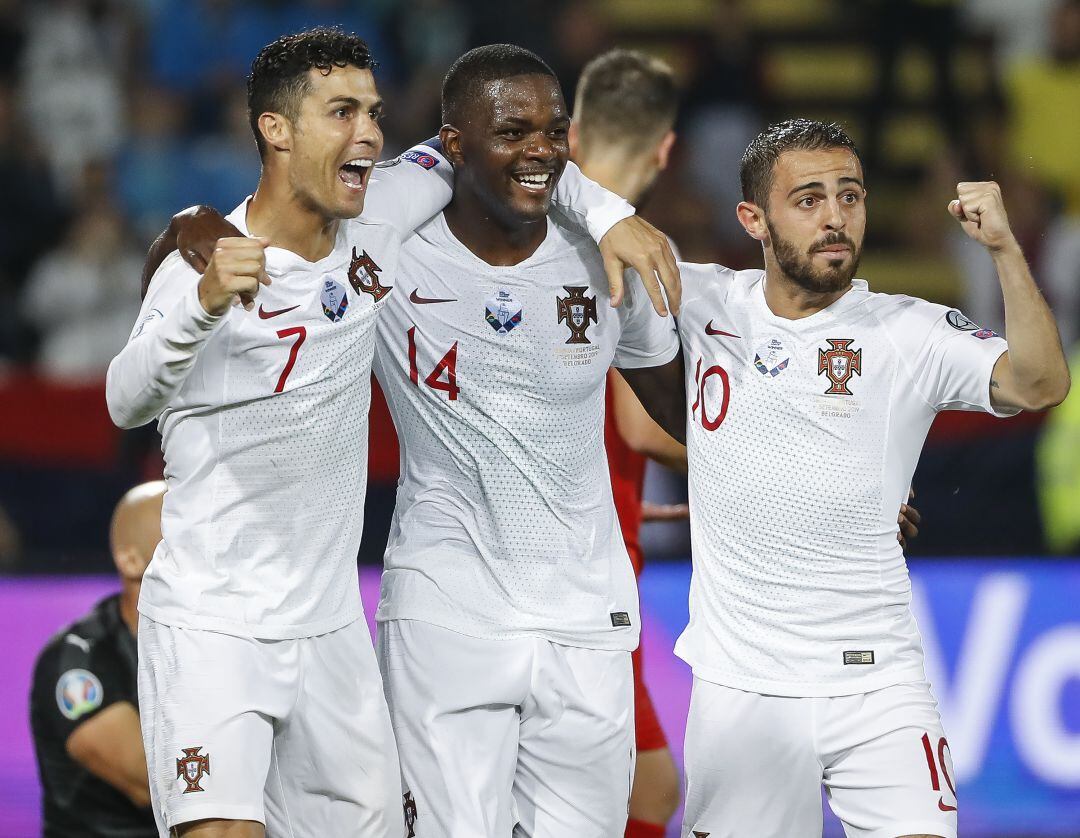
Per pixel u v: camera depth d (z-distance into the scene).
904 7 42.97
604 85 20.30
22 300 36.00
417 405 15.91
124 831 17.94
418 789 15.73
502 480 15.83
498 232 15.64
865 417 15.20
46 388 27.78
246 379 14.33
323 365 14.55
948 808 15.00
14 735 23.27
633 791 19.31
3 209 37.31
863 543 15.30
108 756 17.59
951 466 27.61
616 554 16.47
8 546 27.25
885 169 43.31
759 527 15.41
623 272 15.50
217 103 40.31
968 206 14.25
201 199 39.25
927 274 40.66
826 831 25.47
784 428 15.34
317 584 14.87
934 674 24.89
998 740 24.89
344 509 14.99
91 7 41.06
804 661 15.32
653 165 20.64
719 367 15.65
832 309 15.44
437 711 15.67
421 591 15.77
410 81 42.06
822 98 44.44
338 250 14.80
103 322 35.69
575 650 16.05
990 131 41.91
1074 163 42.16
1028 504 27.58
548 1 42.22
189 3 41.16
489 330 15.64
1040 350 14.28
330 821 15.19
